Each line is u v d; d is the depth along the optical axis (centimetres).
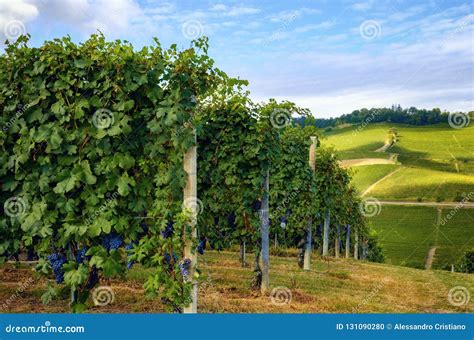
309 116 979
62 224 648
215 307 796
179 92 636
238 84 840
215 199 969
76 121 646
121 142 647
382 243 5006
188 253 653
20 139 653
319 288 1113
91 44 644
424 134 8025
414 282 1396
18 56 647
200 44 650
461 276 1653
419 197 6247
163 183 648
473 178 6419
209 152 961
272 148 957
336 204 2003
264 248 962
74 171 637
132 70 634
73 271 641
